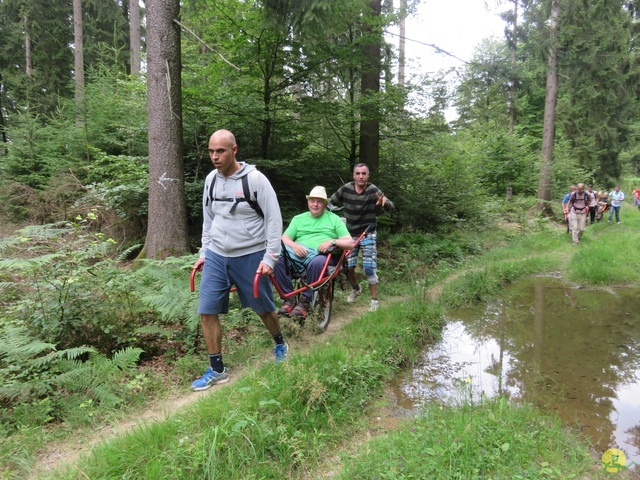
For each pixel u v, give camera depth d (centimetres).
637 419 293
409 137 912
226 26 658
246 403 256
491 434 243
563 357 408
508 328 494
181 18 585
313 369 299
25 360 290
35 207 764
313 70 732
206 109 676
